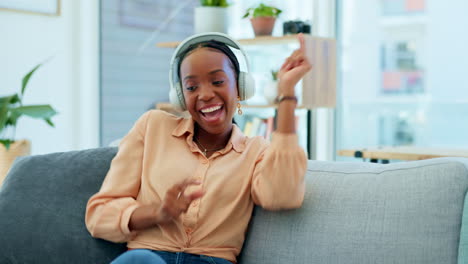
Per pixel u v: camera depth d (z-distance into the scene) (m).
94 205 1.43
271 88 3.01
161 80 4.18
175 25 4.21
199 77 1.43
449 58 4.82
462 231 1.18
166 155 1.47
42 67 3.65
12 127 3.49
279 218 1.39
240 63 1.52
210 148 1.49
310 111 3.37
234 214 1.41
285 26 3.00
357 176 1.38
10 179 1.57
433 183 1.26
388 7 5.16
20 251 1.44
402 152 2.60
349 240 1.27
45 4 3.62
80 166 1.57
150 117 1.55
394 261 1.21
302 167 1.34
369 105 4.25
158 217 1.33
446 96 4.74
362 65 4.13
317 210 1.35
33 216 1.48
